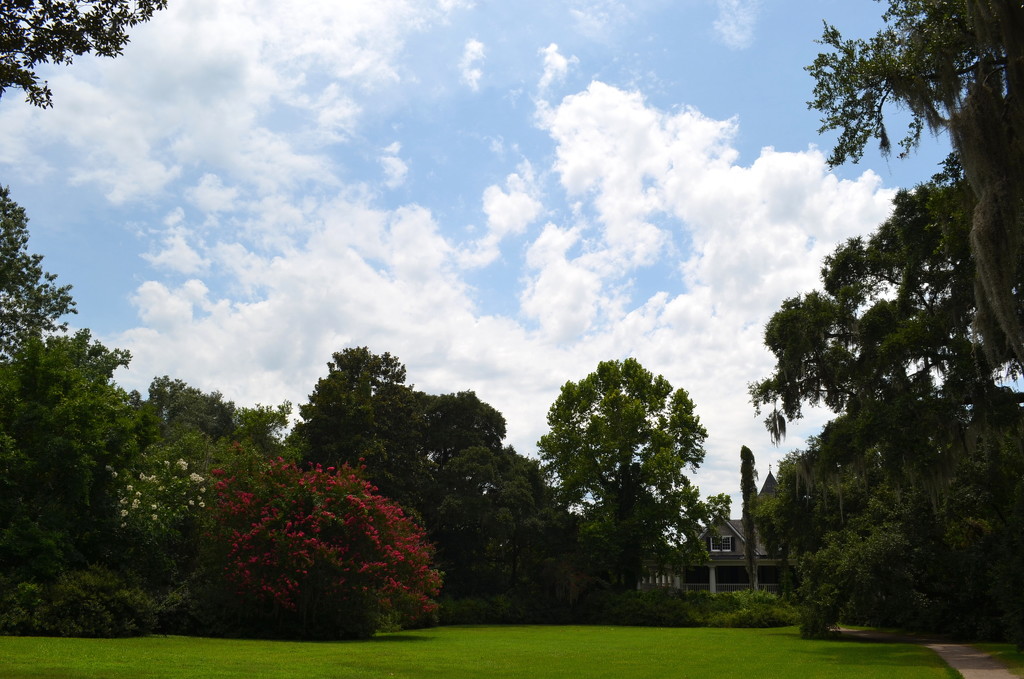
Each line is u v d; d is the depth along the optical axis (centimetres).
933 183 2044
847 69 1844
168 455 2717
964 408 2138
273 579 2389
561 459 4991
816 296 2686
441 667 1689
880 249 2772
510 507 4753
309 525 2488
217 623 2388
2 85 1045
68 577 2025
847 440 2462
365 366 4788
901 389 2312
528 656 2091
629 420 4759
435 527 4659
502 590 5016
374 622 2645
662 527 4753
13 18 1047
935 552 2748
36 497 2130
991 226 1519
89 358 3772
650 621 4366
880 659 2027
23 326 3600
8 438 2045
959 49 1702
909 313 2480
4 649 1480
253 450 2952
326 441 4416
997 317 1585
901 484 2770
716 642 2767
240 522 2473
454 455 5169
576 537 4944
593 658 2048
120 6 1095
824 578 2969
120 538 2281
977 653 2170
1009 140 1567
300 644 2208
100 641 1836
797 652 2294
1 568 2011
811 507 3919
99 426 2292
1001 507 2591
